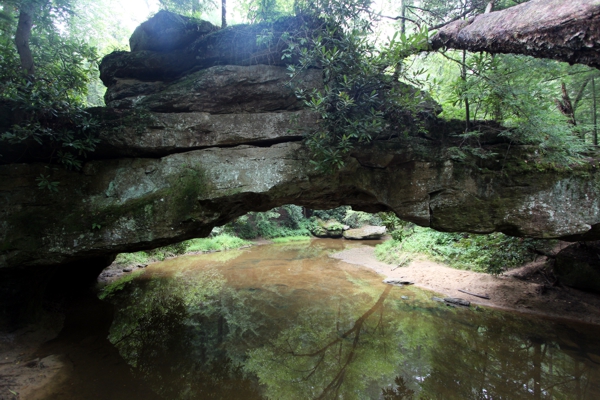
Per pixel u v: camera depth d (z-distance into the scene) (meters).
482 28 3.83
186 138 5.11
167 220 4.88
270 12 5.48
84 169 5.06
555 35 2.90
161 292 9.70
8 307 5.24
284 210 28.16
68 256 4.83
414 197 5.23
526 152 5.09
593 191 4.92
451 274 10.59
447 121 5.25
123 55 5.79
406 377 5.04
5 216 4.71
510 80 4.77
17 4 4.98
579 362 5.45
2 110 4.68
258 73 5.23
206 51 5.54
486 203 5.14
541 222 5.02
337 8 4.67
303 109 5.18
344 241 24.08
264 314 7.84
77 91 6.18
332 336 6.58
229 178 4.98
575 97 8.28
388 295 9.45
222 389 4.64
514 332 6.70
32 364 4.78
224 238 20.27
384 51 4.38
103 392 4.38
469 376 5.07
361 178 5.21
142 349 5.87
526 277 9.16
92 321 7.07
